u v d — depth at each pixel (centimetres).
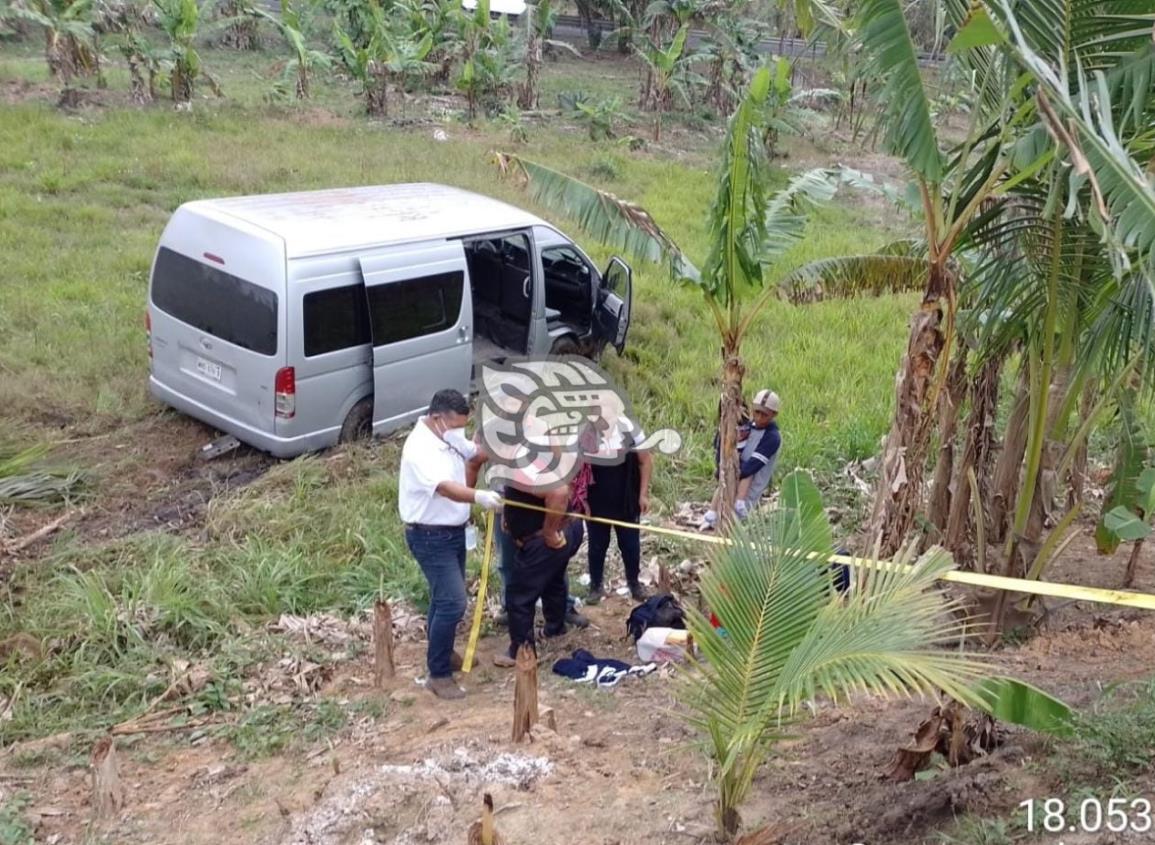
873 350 1275
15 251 1306
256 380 874
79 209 1473
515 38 2723
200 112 2117
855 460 980
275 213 929
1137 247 420
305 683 621
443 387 995
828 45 535
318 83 2669
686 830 439
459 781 491
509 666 651
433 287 965
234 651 646
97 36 2262
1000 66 499
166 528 814
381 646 623
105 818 495
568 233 1538
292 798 505
